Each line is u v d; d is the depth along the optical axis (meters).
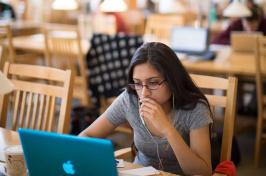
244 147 3.21
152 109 1.35
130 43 3.13
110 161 1.00
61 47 3.53
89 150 1.01
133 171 1.32
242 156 3.02
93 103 3.33
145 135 1.51
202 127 1.43
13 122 1.90
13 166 1.21
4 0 7.26
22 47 3.94
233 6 3.95
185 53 3.49
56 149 1.05
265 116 2.76
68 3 4.29
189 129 1.46
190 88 1.45
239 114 3.73
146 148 1.52
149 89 1.38
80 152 1.02
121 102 1.58
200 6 4.26
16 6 7.30
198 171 1.36
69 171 1.07
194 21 5.78
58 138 1.03
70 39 3.35
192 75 1.67
